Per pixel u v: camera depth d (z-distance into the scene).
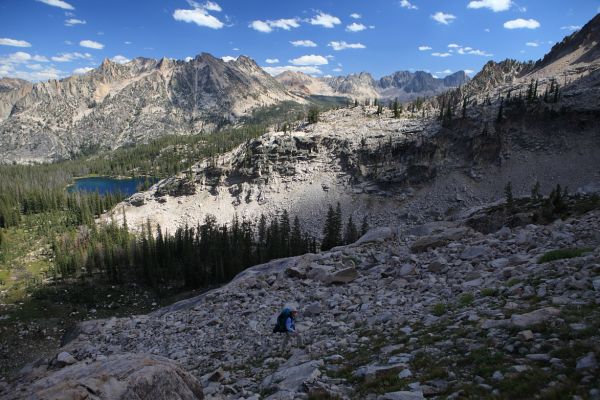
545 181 152.38
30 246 163.75
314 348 17.98
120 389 10.41
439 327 15.55
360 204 173.00
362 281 28.77
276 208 184.00
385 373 12.53
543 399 8.73
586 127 164.75
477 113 190.25
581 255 19.73
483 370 10.82
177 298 114.38
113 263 123.25
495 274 21.06
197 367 21.61
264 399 13.49
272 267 41.78
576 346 10.34
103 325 38.84
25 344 89.25
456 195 160.75
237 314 29.89
